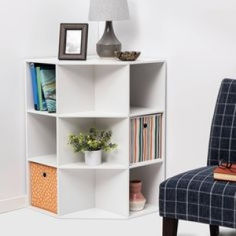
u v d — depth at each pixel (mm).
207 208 2768
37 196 3875
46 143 3955
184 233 3465
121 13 3752
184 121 3785
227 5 3508
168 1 3773
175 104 3816
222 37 3549
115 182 3756
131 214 3748
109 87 3713
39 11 3875
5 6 3725
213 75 3615
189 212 2814
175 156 3859
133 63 3615
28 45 3844
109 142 3764
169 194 2854
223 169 2857
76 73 3699
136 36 3979
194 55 3688
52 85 3723
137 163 3760
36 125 3889
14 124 3844
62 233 3457
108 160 3779
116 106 3691
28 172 3895
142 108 3895
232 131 3150
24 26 3814
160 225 3592
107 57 3811
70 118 3717
